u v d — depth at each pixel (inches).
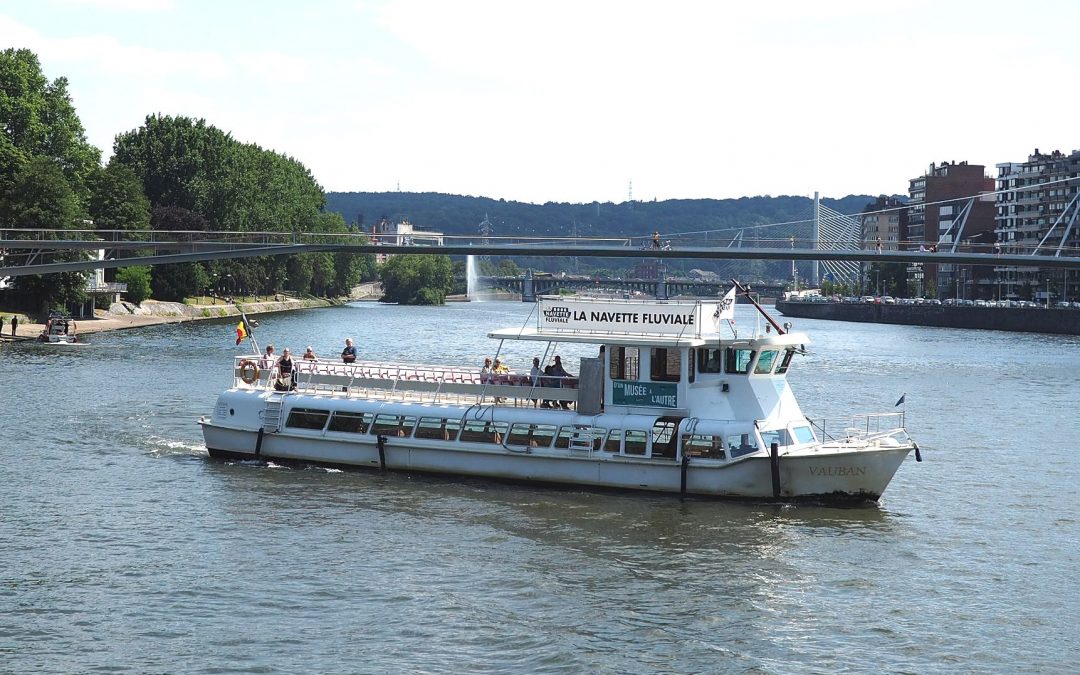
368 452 1989.4
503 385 1959.9
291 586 1418.6
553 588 1419.8
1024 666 1216.8
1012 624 1328.7
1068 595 1427.2
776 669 1198.9
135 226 6840.6
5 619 1304.1
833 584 1450.5
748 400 1822.1
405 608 1349.7
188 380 3400.6
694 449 1813.5
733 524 1688.0
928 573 1501.0
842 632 1298.0
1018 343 6505.9
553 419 1883.6
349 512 1742.1
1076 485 2038.6
